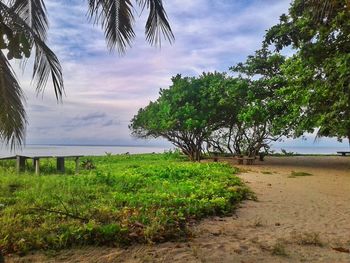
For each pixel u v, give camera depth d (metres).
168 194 9.44
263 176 16.22
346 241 5.91
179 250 5.29
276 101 21.91
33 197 8.85
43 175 13.91
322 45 13.83
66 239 5.39
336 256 5.13
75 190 10.00
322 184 13.59
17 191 9.79
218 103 23.44
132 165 19.84
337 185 13.31
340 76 12.59
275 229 6.72
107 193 9.80
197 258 4.98
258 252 5.27
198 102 24.44
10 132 4.39
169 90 25.78
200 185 11.26
